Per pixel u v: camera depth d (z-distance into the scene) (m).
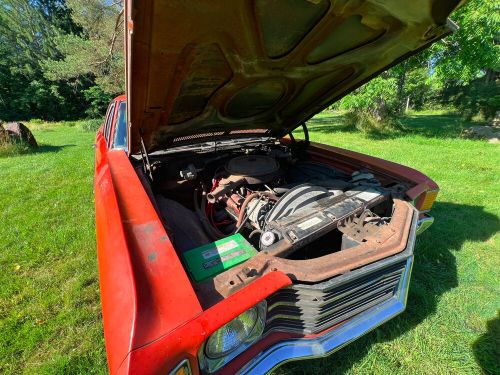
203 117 2.08
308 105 2.37
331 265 1.17
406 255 1.31
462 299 2.13
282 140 3.20
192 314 0.86
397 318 1.95
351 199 1.62
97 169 2.18
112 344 0.82
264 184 2.06
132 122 1.73
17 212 3.66
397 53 1.63
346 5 1.17
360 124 10.70
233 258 1.23
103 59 15.52
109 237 1.18
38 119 23.03
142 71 1.27
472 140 8.88
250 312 0.99
